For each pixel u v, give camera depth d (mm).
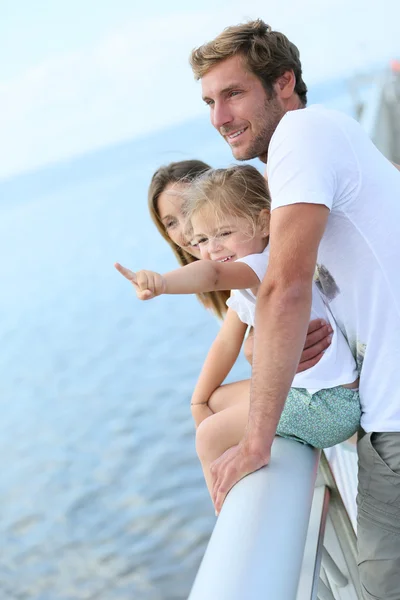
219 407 3375
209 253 3176
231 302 3035
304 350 2721
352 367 2740
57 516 21656
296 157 2420
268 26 3377
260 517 2016
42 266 69688
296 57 3451
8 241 93312
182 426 25328
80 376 35156
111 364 35000
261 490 2176
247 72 3318
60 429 28938
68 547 19875
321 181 2395
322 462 3227
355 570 3328
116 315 44781
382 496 2697
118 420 27609
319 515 2949
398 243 2535
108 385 32094
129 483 22156
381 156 2637
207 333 35094
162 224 4133
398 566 2713
